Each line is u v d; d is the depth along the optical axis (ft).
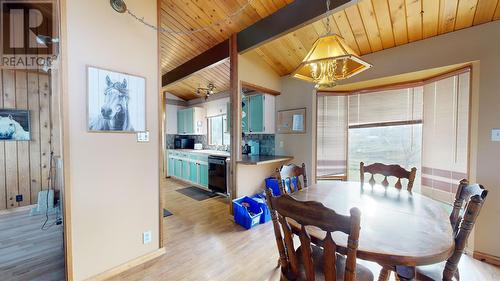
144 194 7.20
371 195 5.92
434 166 8.75
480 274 6.38
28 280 6.13
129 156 6.85
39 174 12.23
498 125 6.72
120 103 6.59
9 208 11.45
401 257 3.12
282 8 8.38
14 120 11.53
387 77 8.91
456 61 7.30
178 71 14.47
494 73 6.72
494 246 6.86
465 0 6.39
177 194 15.11
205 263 7.02
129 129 6.80
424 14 7.09
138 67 7.02
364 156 10.97
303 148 11.61
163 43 11.93
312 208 3.26
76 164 5.84
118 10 6.51
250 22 9.70
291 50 10.32
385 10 7.33
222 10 9.25
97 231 6.21
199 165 16.84
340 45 5.02
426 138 9.12
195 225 9.88
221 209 12.03
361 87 10.68
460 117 7.68
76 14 5.80
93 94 6.07
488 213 6.91
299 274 4.14
